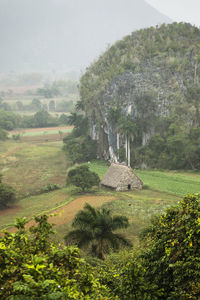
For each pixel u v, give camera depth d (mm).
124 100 136250
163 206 58656
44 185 91375
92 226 33125
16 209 67062
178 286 11617
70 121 160000
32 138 176250
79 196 70875
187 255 11703
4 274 8117
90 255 31422
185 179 93312
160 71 140000
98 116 140375
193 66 141000
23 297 7125
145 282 12055
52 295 7461
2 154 134000
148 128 126312
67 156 130750
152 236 15586
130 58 146375
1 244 8922
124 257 20031
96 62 165125
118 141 130000
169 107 129375
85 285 9609
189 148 109125
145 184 87312
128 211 55938
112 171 84375
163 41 154375
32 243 10398
